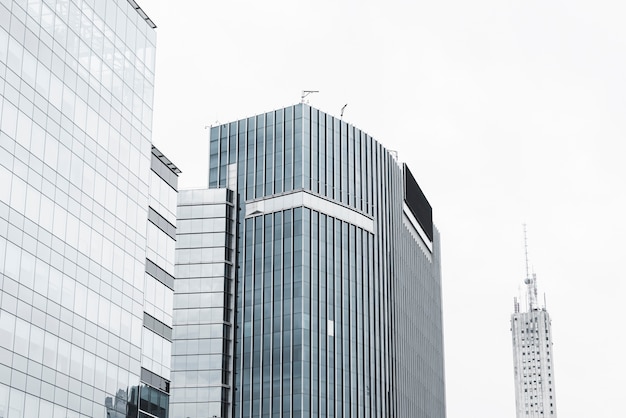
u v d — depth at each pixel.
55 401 79.94
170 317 105.69
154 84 105.00
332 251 172.25
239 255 169.50
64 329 82.38
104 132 92.62
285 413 158.00
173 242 108.69
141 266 98.19
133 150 98.50
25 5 81.19
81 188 87.44
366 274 177.50
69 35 87.81
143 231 99.38
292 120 177.12
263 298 165.75
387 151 197.88
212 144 180.75
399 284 195.50
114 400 89.75
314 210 171.38
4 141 76.56
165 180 108.12
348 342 168.75
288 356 161.12
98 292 88.69
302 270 165.88
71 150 86.31
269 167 174.75
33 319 78.00
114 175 93.88
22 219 77.94
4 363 73.69
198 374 156.75
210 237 166.50
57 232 82.81
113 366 90.19
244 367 162.12
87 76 90.31
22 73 79.88
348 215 177.62
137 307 96.44
